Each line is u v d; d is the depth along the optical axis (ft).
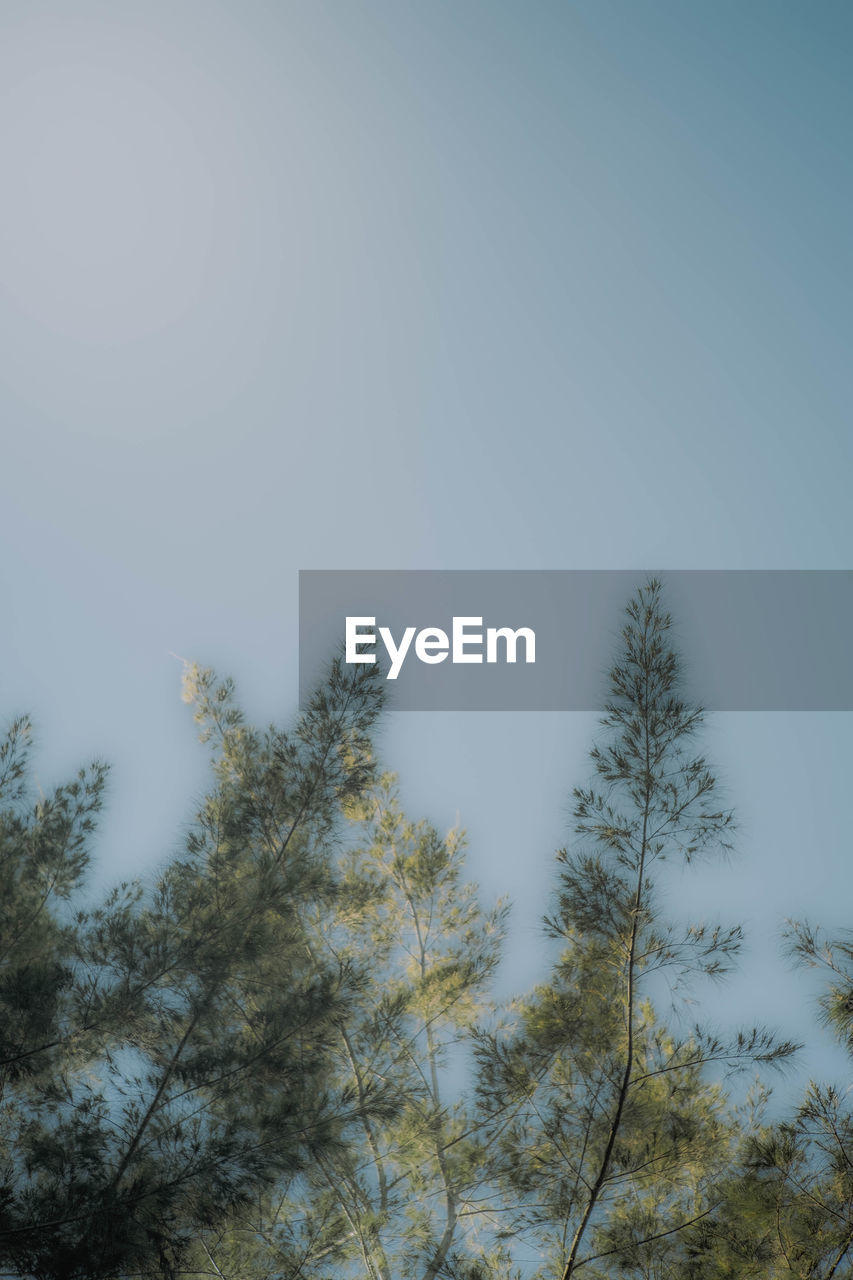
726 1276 15.16
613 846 16.69
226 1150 15.08
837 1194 14.93
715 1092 17.21
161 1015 16.10
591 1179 16.52
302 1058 16.52
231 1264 16.08
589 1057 16.87
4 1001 15.05
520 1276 16.51
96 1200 14.25
